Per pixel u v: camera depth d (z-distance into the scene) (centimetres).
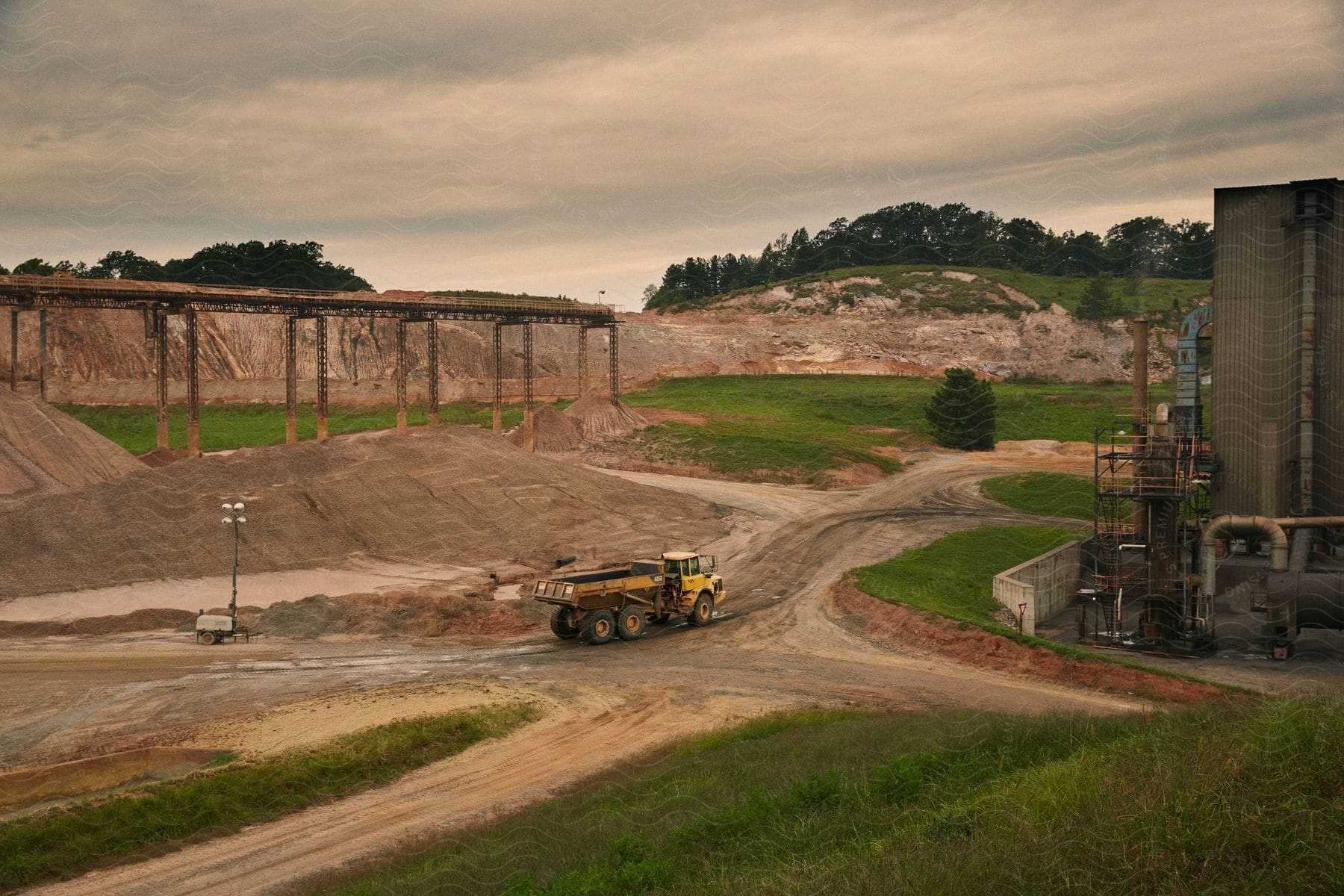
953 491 7275
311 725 2767
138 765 2503
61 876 1880
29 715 2928
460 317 8756
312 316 7469
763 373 13188
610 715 2920
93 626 3950
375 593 4472
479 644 3853
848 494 7312
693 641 3866
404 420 8250
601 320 9856
